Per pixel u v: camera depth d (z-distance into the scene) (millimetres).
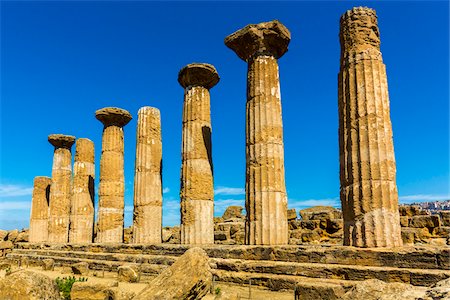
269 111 14633
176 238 28672
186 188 17562
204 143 18125
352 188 11703
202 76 18453
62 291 11102
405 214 21469
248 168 14602
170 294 7547
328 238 21797
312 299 8883
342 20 12969
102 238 23312
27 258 23156
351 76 12266
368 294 6414
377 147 11547
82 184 26172
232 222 28047
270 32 14883
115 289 10320
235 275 12398
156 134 21719
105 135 24766
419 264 9867
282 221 13953
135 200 20828
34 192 31656
